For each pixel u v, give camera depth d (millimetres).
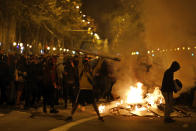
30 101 13797
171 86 10297
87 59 10594
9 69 13484
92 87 10438
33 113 11898
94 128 9109
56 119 10664
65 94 13641
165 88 10352
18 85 13523
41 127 9180
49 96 11992
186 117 11328
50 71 11922
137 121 10430
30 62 13453
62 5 24547
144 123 10016
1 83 13664
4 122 9906
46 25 25438
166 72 10477
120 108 12500
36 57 13336
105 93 18047
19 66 13438
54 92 12047
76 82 11242
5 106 13734
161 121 10430
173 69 10406
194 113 12438
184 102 15406
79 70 10461
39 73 13000
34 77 13180
